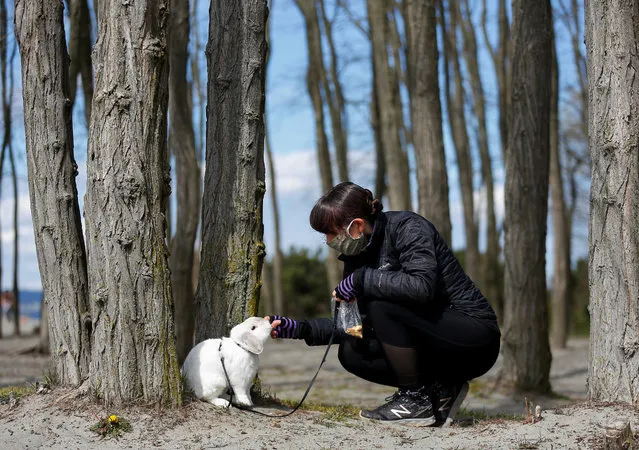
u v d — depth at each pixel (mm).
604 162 4527
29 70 4465
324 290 27250
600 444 3846
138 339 4066
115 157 4035
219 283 4750
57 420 4023
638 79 4492
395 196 13609
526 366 8711
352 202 3988
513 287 8812
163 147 4250
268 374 11289
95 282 4078
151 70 4133
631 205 4445
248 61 4762
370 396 8406
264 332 4309
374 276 3975
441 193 9117
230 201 4762
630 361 4395
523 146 8742
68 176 4527
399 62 17250
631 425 4074
